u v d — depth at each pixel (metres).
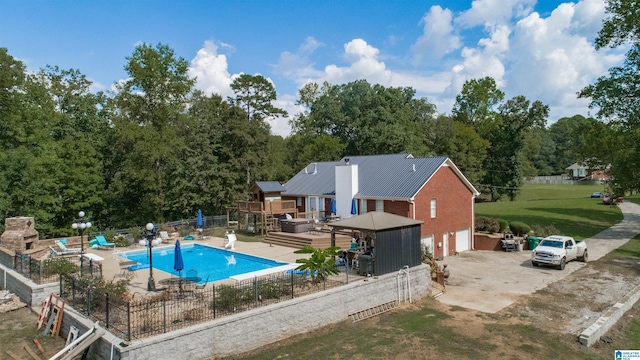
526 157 101.69
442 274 23.91
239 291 16.23
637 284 23.78
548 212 51.97
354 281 19.66
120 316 14.77
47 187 39.28
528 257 31.77
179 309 15.73
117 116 45.72
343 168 34.47
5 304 19.11
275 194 39.88
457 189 34.50
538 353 15.34
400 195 30.75
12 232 26.59
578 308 20.06
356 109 66.81
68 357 12.70
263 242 33.22
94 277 19.77
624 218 49.03
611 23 38.03
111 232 33.03
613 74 38.91
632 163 37.91
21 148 38.41
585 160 47.38
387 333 17.14
